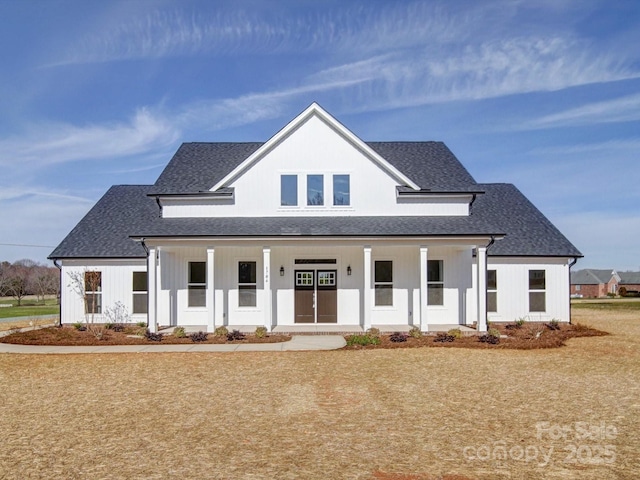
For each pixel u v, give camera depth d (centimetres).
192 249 2116
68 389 1054
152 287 1864
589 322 2602
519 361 1352
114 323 2147
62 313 2195
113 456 667
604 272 9975
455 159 2369
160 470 618
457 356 1426
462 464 634
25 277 6412
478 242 1888
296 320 2095
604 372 1205
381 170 2080
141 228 2044
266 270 1873
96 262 2183
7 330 2159
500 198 2566
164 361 1373
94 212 2459
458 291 2120
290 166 2072
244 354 1474
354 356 1427
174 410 887
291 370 1233
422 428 779
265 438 736
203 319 2105
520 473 607
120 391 1032
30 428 790
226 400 954
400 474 603
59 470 621
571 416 840
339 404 921
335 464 634
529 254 2170
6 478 598
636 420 817
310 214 2062
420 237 1845
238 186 2069
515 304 2188
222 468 623
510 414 852
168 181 2180
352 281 2106
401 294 2111
